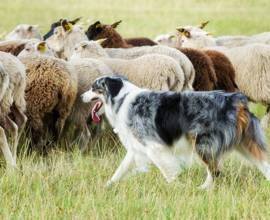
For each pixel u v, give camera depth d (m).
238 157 12.77
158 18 38.50
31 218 10.08
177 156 12.42
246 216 10.34
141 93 12.55
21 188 11.55
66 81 14.98
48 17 38.44
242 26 35.00
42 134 15.20
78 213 10.33
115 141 15.78
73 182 12.11
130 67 16.06
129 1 44.97
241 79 18.27
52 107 15.05
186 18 38.22
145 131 12.39
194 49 17.44
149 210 10.42
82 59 16.17
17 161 13.88
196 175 12.83
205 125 12.04
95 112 13.82
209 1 44.38
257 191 11.70
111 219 10.16
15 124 14.26
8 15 38.91
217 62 17.95
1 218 10.15
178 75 15.84
